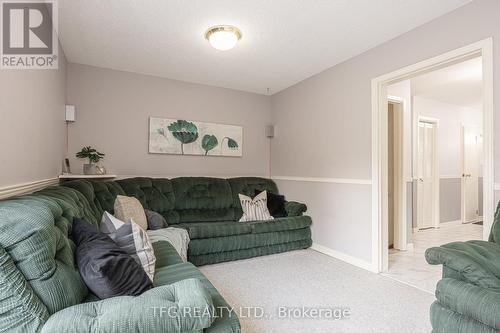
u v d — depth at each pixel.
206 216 3.41
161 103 3.70
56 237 1.08
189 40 2.66
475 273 1.27
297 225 3.35
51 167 2.38
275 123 4.44
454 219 5.33
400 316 1.89
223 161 4.16
